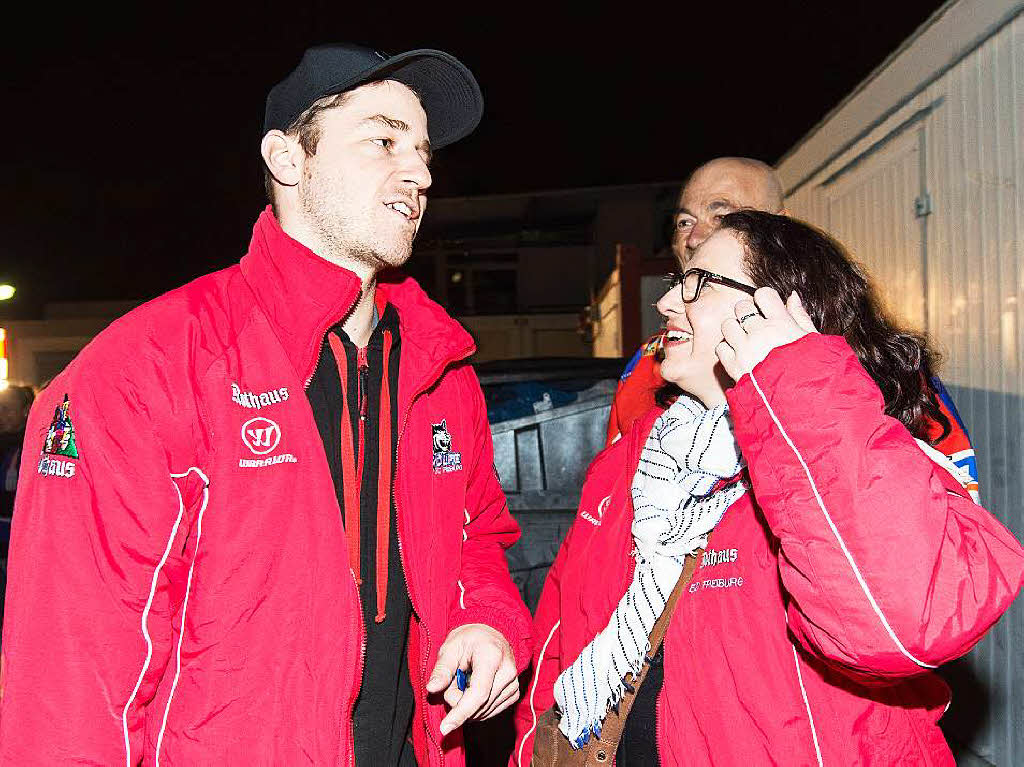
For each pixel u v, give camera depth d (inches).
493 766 117.3
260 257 57.1
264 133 60.7
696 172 111.9
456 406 69.3
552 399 133.6
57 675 46.6
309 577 53.6
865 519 45.3
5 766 46.2
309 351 55.7
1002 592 45.6
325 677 53.2
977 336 121.4
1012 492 112.8
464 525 74.0
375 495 61.0
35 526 48.7
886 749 51.4
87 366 50.5
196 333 53.2
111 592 47.9
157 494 49.9
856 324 58.6
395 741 61.7
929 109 135.0
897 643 44.5
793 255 59.4
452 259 876.0
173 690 51.2
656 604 61.6
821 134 187.6
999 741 116.1
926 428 60.7
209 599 51.5
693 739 55.8
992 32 114.3
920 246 139.8
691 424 62.1
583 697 64.6
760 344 51.4
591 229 792.3
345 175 57.1
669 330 66.5
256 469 53.1
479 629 63.1
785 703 52.3
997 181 114.5
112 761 47.0
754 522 56.5
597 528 71.0
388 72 58.9
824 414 47.4
